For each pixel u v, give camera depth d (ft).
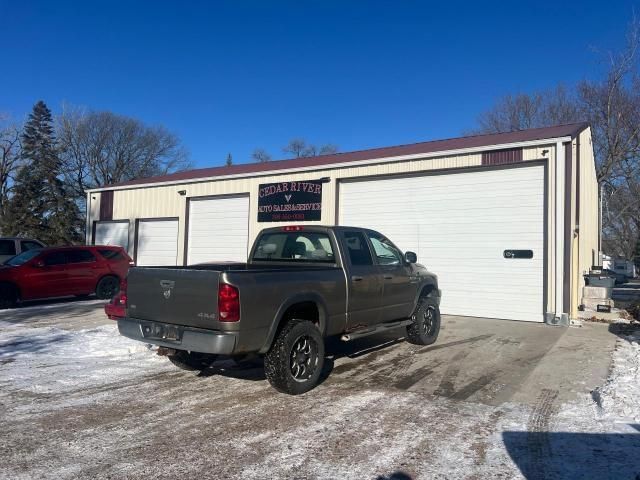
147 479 11.39
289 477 11.50
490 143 38.91
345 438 13.83
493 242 36.55
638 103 92.38
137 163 169.48
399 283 23.71
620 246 148.66
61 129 155.02
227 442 13.55
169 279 17.16
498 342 27.25
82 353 24.38
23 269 39.81
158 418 15.44
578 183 39.09
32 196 118.73
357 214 43.34
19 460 12.35
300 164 51.65
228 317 15.70
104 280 45.06
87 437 13.88
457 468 11.95
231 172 58.29
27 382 19.43
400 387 18.83
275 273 17.28
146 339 17.79
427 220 39.63
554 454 12.73
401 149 51.08
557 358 23.41
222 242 53.11
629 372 20.26
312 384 18.20
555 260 33.50
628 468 11.92
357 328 21.42
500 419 15.31
